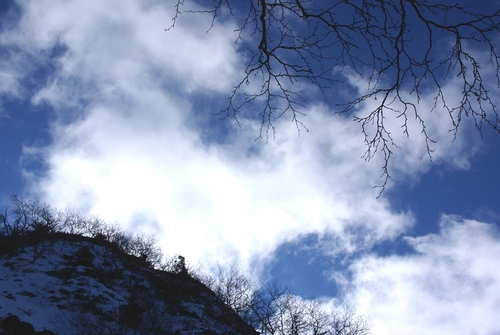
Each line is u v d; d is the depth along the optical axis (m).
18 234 32.72
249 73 4.48
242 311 28.31
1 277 25.89
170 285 35.06
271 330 24.25
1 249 30.98
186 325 27.73
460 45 3.75
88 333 20.23
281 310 25.12
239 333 27.77
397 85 4.01
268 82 4.56
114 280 31.84
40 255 31.41
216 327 29.08
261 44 4.21
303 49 4.24
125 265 36.25
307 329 24.19
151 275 36.50
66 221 38.22
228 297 30.64
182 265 38.78
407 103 4.04
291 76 4.41
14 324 18.31
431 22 3.67
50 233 34.97
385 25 3.86
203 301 34.56
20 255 30.44
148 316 25.69
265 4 3.98
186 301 33.47
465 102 3.92
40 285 26.00
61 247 34.78
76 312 23.50
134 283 32.91
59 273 29.03
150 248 42.25
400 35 3.76
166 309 29.44
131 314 26.38
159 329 24.97
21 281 25.91
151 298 30.22
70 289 26.25
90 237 39.81
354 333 24.25
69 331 20.23
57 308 23.36
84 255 34.38
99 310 24.62
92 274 30.59
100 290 27.41
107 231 40.66
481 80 3.77
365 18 3.89
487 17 3.48
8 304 21.47
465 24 3.58
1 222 32.53
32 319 20.16
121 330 21.70
